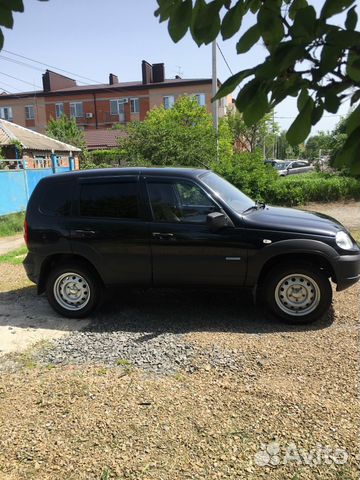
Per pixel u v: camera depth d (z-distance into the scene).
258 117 1.12
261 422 2.97
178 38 1.33
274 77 1.04
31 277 5.34
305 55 1.02
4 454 2.77
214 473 2.54
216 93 1.13
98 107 48.09
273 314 4.75
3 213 15.18
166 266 4.90
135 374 3.71
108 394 3.40
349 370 3.60
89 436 2.91
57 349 4.32
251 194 15.60
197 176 5.03
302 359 3.84
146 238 4.89
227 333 4.52
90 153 31.83
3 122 24.94
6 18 1.28
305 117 1.08
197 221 4.83
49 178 5.37
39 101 49.72
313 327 4.61
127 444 2.81
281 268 4.65
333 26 1.00
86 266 5.14
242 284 4.79
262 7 1.21
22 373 3.84
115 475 2.55
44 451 2.78
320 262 4.73
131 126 22.02
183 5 1.30
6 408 3.27
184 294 5.94
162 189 4.99
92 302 5.14
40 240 5.18
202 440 2.82
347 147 1.05
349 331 4.44
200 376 3.63
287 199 15.67
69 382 3.62
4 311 5.54
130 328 4.80
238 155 16.73
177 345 4.26
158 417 3.08
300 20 1.02
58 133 33.88
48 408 3.25
